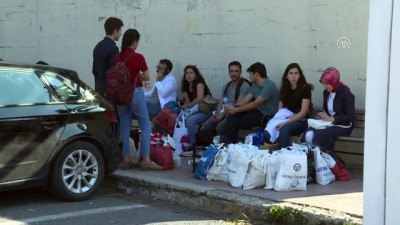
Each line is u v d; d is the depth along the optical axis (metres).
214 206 11.44
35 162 11.00
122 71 13.23
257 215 10.62
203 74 18.31
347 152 14.70
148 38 19.72
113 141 12.34
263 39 16.78
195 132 16.42
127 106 13.69
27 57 23.95
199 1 18.27
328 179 12.57
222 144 13.30
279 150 12.76
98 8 21.09
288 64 16.23
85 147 11.80
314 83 15.72
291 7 16.06
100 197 12.60
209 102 16.75
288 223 10.15
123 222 10.46
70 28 22.16
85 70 21.73
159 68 17.80
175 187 12.22
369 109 4.88
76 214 10.94
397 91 4.67
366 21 14.61
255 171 11.85
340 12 15.08
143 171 13.97
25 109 10.91
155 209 11.61
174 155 14.56
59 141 11.32
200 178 12.91
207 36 18.14
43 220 10.45
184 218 10.86
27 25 23.78
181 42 18.86
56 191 11.51
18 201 11.89
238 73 16.47
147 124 14.07
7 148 10.59
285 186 11.65
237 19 17.36
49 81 11.59
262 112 15.48
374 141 4.85
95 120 11.98
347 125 13.66
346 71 15.08
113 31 14.49
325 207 10.24
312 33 15.68
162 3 19.25
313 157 12.55
